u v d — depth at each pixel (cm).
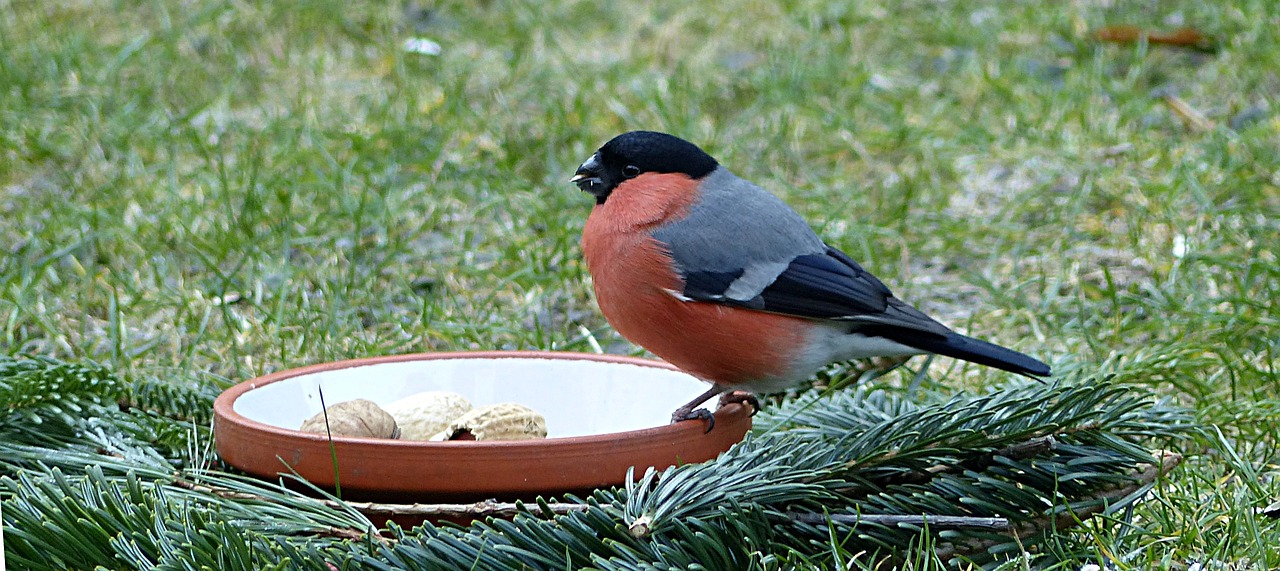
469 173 1126
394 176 1118
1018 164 1148
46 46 1391
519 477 477
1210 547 527
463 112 1248
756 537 460
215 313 882
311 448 483
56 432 589
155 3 1538
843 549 478
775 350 598
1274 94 1241
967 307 909
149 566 428
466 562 435
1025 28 1429
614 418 599
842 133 1212
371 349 811
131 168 1109
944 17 1464
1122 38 1393
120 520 445
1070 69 1337
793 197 1100
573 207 1068
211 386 750
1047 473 506
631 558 440
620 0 1593
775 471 481
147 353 819
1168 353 752
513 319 873
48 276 918
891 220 1032
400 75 1355
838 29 1486
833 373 708
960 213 1070
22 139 1170
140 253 968
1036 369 572
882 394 631
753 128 1246
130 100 1266
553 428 600
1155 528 540
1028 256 986
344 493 483
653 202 611
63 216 1005
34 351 830
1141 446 536
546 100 1291
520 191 1102
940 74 1370
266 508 472
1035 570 495
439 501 477
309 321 838
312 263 962
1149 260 942
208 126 1181
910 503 493
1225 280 899
